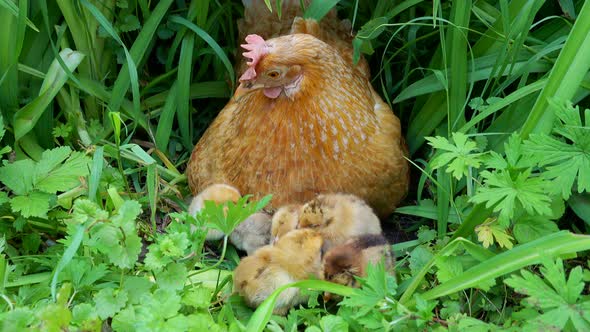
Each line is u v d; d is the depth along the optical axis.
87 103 1.39
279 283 1.17
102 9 1.37
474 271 1.08
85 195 1.28
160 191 1.36
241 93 1.25
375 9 1.39
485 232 1.15
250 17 1.41
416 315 1.07
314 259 1.18
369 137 1.27
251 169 1.27
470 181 1.22
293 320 1.14
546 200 1.10
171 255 1.08
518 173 1.14
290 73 1.22
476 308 1.16
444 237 1.23
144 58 1.42
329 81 1.24
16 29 1.28
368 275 1.09
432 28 1.40
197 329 1.06
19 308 1.05
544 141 1.11
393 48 1.44
